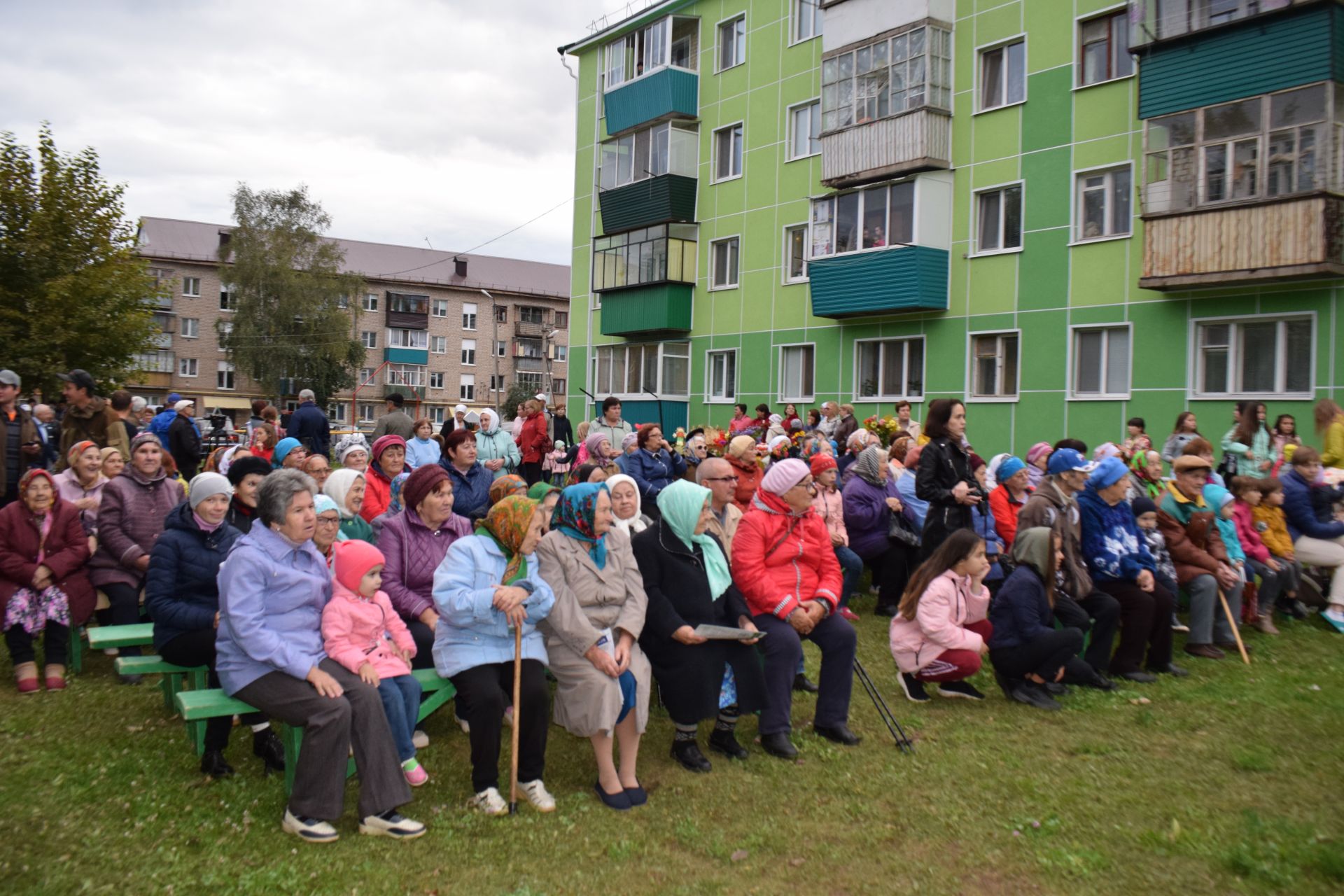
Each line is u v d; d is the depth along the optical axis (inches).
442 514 227.6
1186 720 233.8
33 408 474.6
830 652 225.6
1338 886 151.6
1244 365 568.1
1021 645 252.7
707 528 224.1
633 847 167.9
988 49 703.1
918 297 715.4
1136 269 614.2
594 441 379.2
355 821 177.9
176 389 2388.0
